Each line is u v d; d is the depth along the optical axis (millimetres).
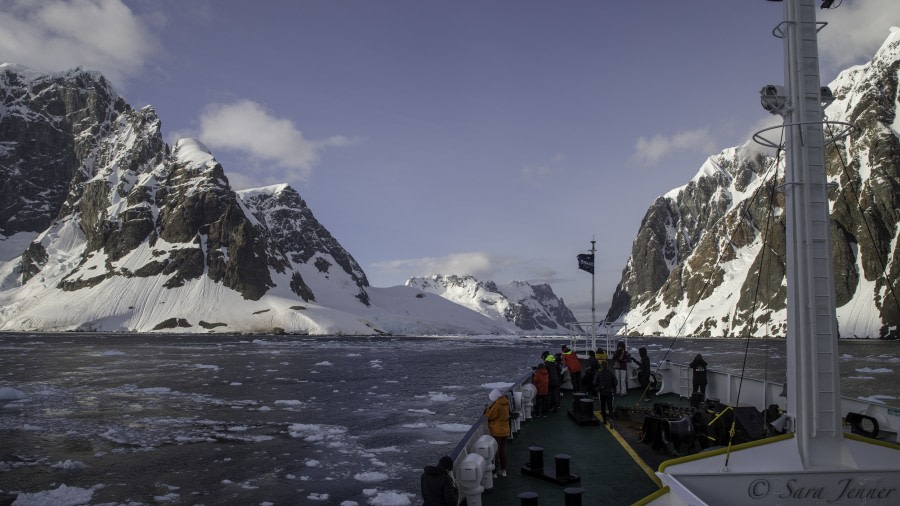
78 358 79875
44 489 18453
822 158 8414
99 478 19656
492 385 51438
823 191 8359
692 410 13625
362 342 166125
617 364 21547
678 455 11758
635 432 14477
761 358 89938
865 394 44031
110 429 28609
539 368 17141
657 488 10508
